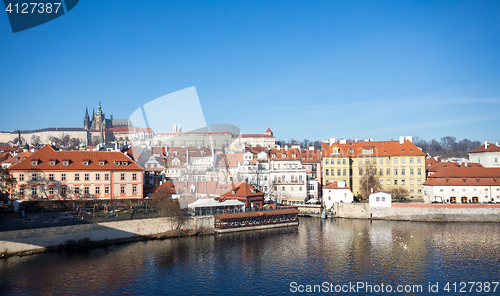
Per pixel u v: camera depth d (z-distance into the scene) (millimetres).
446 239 96625
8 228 77500
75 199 107750
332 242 94188
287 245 91000
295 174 142125
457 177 135250
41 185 105750
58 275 67500
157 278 67250
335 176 155125
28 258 75938
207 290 62312
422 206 124125
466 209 121438
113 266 73000
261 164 143500
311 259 79625
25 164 105938
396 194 146000
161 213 98625
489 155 163625
